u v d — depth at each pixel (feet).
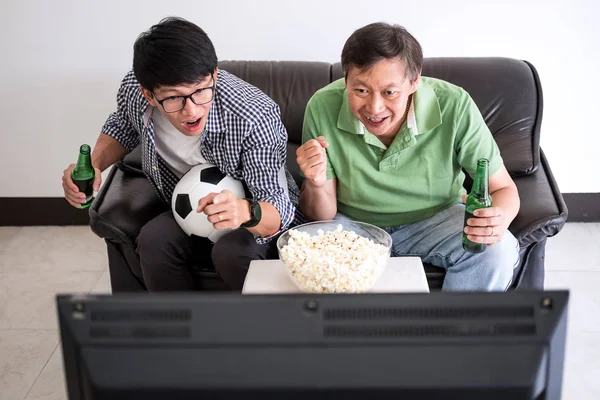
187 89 5.90
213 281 7.06
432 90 6.73
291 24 9.39
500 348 2.41
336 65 8.38
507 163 7.46
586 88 9.59
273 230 6.51
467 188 7.69
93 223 6.99
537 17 9.25
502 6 9.21
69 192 6.82
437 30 9.37
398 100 6.09
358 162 6.93
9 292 8.96
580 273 9.11
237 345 2.44
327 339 2.43
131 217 7.09
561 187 10.21
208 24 9.45
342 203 7.27
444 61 8.09
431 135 6.80
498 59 8.13
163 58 5.73
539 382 2.43
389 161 6.85
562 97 9.66
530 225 6.64
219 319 2.44
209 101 6.12
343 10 9.30
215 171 6.80
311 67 8.32
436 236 6.82
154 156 6.91
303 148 6.27
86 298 2.46
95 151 7.32
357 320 2.45
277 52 9.55
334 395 2.45
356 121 6.71
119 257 7.29
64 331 2.46
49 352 7.77
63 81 9.82
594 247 9.72
